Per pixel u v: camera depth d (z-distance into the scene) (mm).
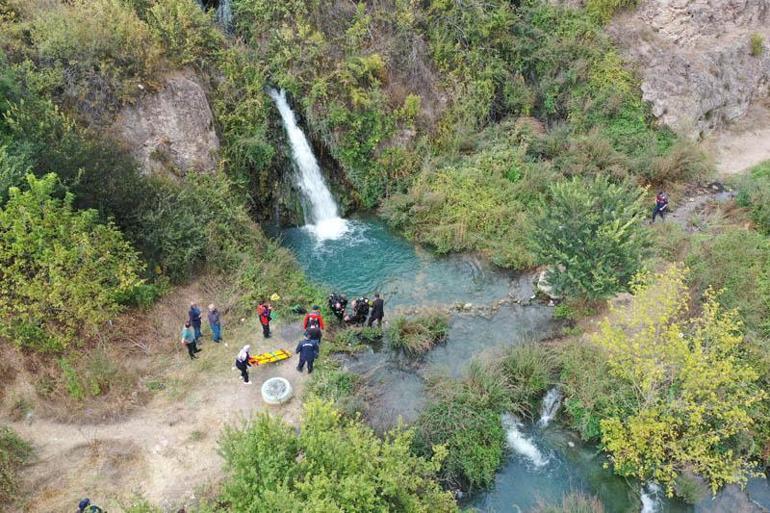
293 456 10555
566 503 12984
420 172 23828
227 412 14227
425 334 17266
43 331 14430
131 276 15797
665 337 14094
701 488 13453
